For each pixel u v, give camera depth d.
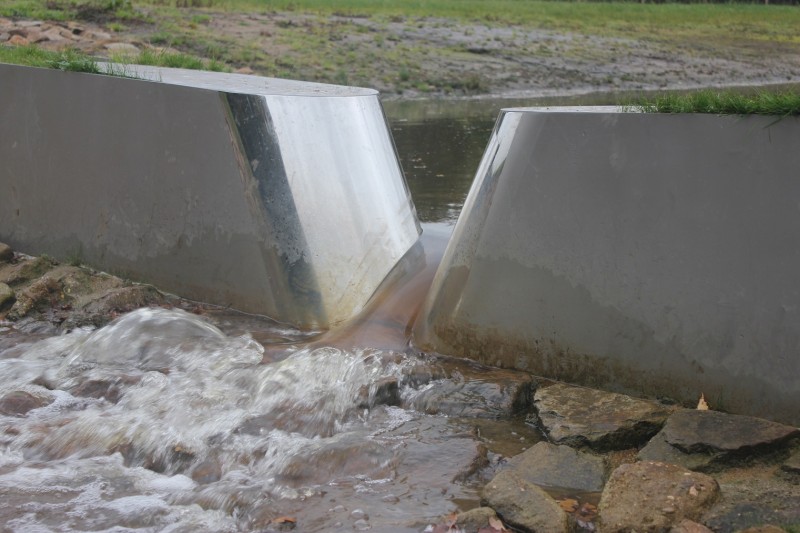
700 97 4.75
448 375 5.17
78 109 6.95
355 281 6.15
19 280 6.88
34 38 16.20
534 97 18.56
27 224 7.38
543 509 3.77
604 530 3.66
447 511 3.94
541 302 5.08
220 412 4.89
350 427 4.75
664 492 3.77
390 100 17.78
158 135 6.52
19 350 5.82
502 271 5.20
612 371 4.88
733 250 4.52
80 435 4.69
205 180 6.32
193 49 18.66
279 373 5.19
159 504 4.11
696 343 4.62
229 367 5.40
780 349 4.41
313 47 20.36
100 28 18.78
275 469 4.34
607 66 22.12
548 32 25.44
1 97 7.44
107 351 5.70
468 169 10.46
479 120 14.55
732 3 33.47
